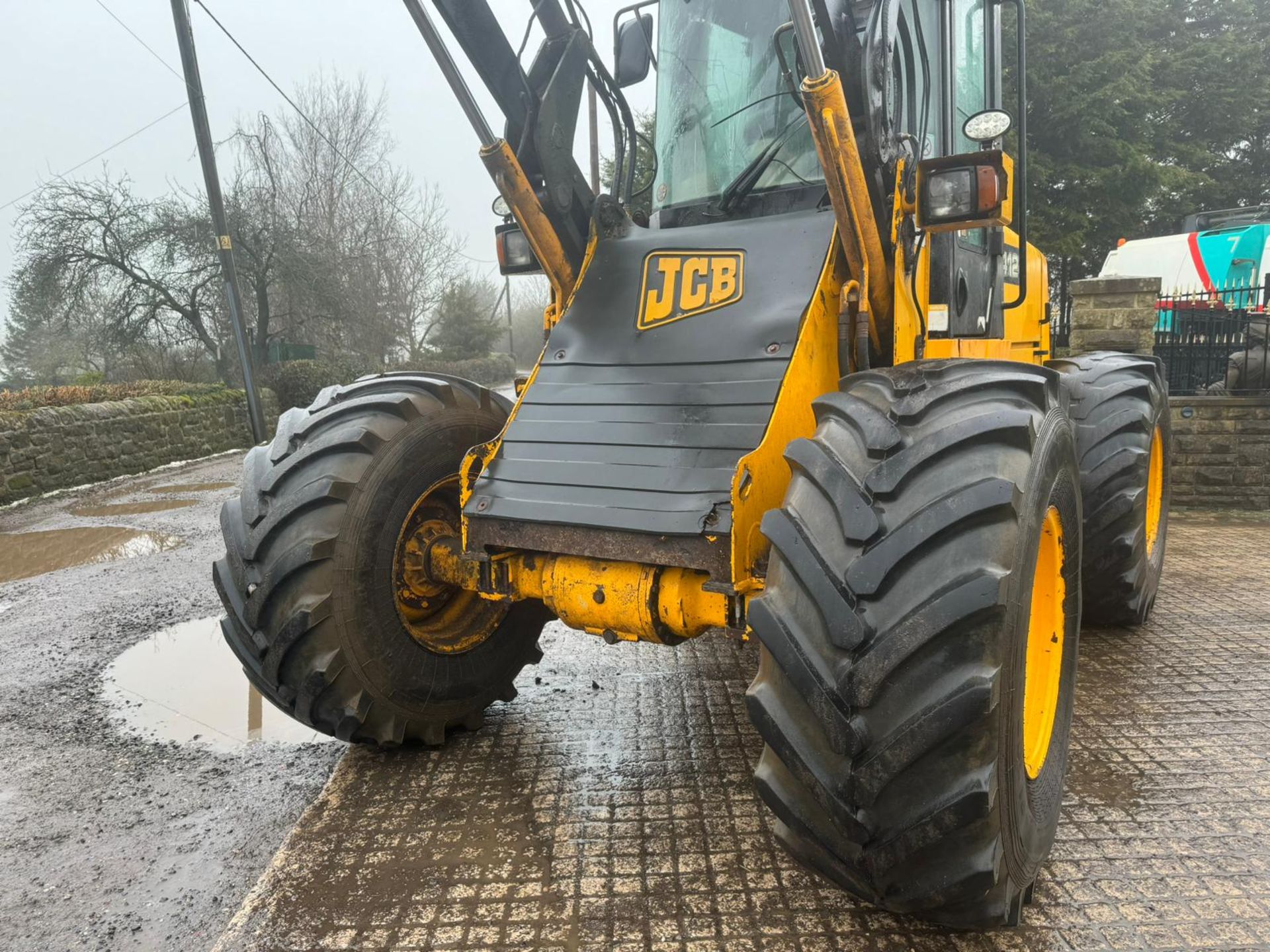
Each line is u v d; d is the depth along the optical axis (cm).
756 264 254
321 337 2361
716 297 255
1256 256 1183
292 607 259
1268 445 720
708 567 213
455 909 217
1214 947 195
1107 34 1712
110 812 290
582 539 230
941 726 162
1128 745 292
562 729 318
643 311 266
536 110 282
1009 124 269
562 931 207
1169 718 312
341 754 329
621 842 243
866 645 170
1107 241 1789
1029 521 179
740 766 286
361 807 267
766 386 230
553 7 285
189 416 1393
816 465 188
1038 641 233
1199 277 1234
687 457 227
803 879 224
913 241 264
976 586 163
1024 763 189
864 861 178
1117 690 336
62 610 540
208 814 288
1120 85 1659
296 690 266
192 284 2039
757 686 187
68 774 320
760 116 288
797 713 180
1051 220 1717
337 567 261
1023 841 189
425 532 291
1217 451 732
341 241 2494
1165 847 234
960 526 171
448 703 295
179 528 808
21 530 827
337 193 2591
